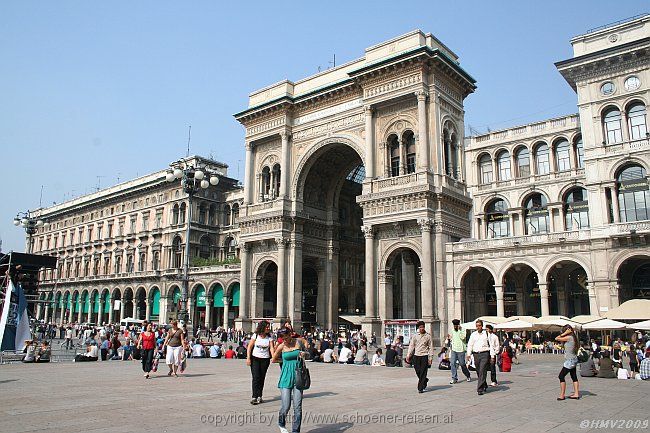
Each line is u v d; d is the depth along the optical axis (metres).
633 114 45.97
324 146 56.72
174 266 84.94
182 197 85.75
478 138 67.94
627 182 45.38
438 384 20.50
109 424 11.82
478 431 11.63
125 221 98.06
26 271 45.69
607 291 41.19
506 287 58.38
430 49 48.06
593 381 22.42
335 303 61.22
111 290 96.12
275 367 26.72
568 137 60.69
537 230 62.00
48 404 14.60
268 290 68.81
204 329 69.81
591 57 47.12
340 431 11.54
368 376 23.80
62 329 71.31
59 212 117.19
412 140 50.19
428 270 45.28
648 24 45.41
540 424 12.50
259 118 62.19
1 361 29.86
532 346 45.97
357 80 52.41
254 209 61.06
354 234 71.44
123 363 30.48
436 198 47.00
